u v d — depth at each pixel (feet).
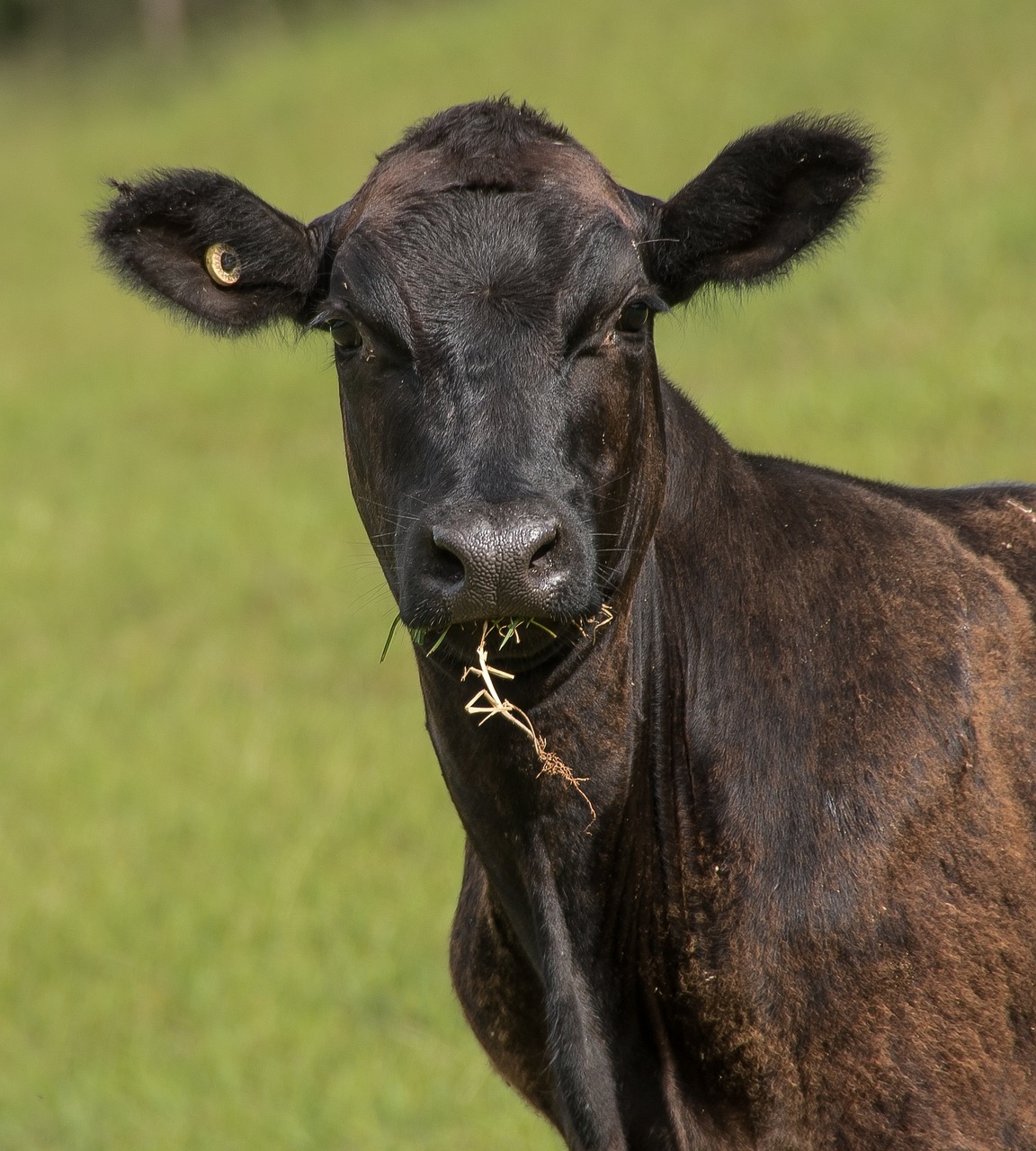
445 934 105.60
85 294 334.24
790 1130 56.13
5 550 197.26
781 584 59.11
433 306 53.21
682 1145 57.26
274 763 131.23
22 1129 93.71
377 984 101.55
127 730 144.46
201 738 138.62
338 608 164.14
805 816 56.08
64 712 149.59
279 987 102.94
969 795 56.65
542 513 49.19
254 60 485.15
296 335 62.59
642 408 56.18
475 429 51.44
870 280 201.98
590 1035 56.75
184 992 104.78
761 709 57.47
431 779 125.59
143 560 187.62
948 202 217.15
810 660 57.82
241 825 122.83
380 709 140.97
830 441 157.38
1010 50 265.95
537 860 56.95
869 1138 55.06
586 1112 56.24
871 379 171.01
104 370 281.33
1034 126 234.38
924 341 179.63
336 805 122.52
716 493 60.29
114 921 112.78
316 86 411.54
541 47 371.76
